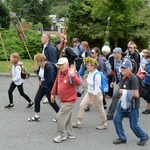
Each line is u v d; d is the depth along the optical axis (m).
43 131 7.02
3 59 17.72
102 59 8.67
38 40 18.69
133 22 18.50
